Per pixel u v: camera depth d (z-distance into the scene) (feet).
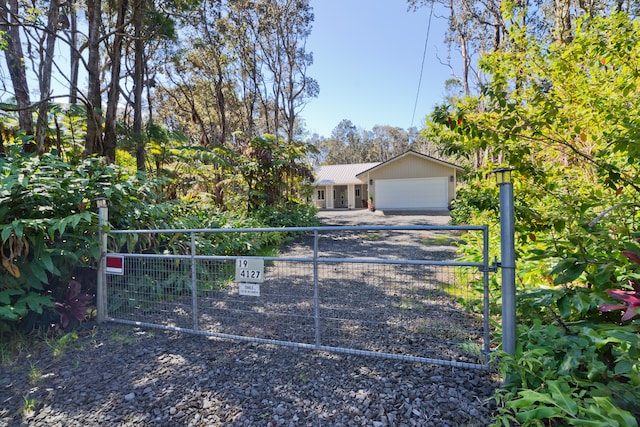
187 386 6.39
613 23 8.44
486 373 6.39
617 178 6.93
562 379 4.93
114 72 19.90
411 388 6.07
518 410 5.01
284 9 55.21
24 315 8.52
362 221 45.39
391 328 8.88
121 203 11.35
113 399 6.02
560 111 8.37
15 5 18.80
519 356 5.68
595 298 5.64
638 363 4.47
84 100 17.46
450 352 7.51
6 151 12.94
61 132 20.21
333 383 6.34
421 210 62.23
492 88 8.29
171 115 67.21
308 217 36.06
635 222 7.61
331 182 84.38
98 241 9.86
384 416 5.32
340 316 10.00
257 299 11.73
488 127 8.16
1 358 7.61
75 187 10.12
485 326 6.37
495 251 13.71
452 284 10.09
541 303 6.14
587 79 9.15
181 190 29.43
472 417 5.19
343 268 16.61
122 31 20.76
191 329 8.98
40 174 9.71
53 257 9.28
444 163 61.05
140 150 25.21
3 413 5.71
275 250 22.21
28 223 8.14
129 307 10.32
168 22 25.14
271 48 58.03
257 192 31.55
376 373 6.67
